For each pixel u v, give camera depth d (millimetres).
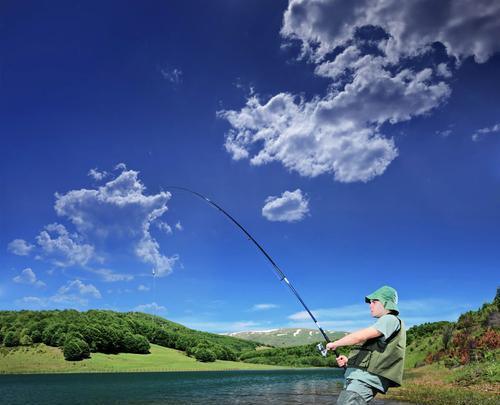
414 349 54156
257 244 7012
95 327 154000
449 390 28109
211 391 52219
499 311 43375
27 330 150750
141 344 165750
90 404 37250
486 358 34656
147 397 44312
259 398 40438
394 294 4242
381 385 3883
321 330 5605
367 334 3900
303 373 121875
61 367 127438
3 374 114812
